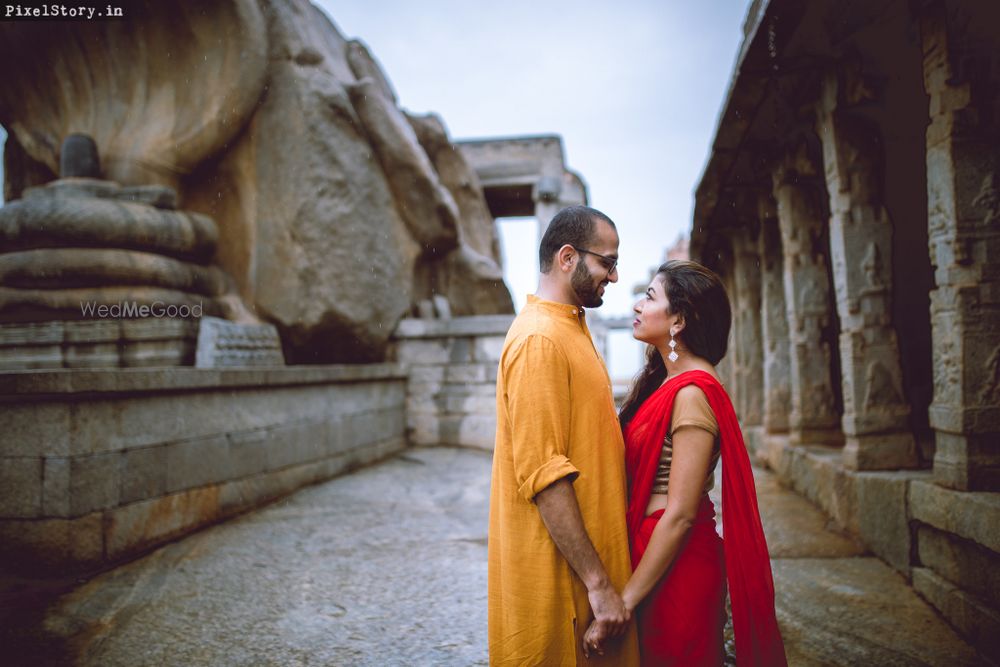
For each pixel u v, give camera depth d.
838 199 4.76
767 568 1.89
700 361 2.04
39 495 4.07
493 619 2.01
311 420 7.04
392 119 9.38
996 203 3.25
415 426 9.67
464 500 6.38
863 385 4.61
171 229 7.29
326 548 4.82
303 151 8.23
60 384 4.00
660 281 2.10
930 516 3.47
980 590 3.06
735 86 5.05
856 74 4.59
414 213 9.82
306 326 8.18
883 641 3.07
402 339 9.76
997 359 3.23
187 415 5.09
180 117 8.09
